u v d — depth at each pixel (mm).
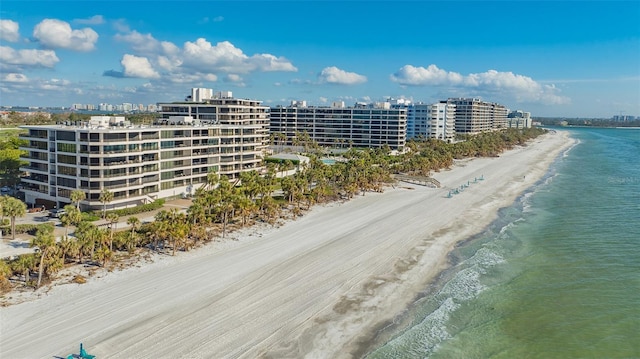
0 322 62875
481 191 173125
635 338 63969
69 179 116688
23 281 74938
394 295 77188
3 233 97125
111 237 88562
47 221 107688
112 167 115188
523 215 134375
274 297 74375
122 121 133750
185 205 128000
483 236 112438
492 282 83250
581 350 61156
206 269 84312
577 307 73312
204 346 59562
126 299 71188
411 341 62938
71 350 57281
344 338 63250
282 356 58344
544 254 98312
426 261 93625
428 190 172875
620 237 110438
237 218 117750
